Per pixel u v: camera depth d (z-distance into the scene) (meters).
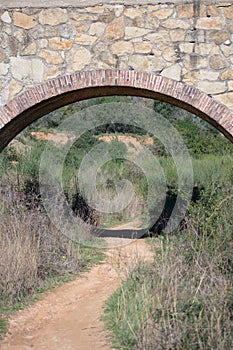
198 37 10.23
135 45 10.34
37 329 7.16
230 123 10.16
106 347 6.28
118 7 10.38
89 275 9.80
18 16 10.58
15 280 8.34
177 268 7.37
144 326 6.20
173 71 10.28
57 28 10.50
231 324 5.88
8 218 9.76
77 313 7.72
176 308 6.24
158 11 10.29
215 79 10.21
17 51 10.59
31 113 11.50
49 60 10.52
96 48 10.42
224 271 7.20
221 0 10.15
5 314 7.49
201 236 8.34
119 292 8.09
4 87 10.61
